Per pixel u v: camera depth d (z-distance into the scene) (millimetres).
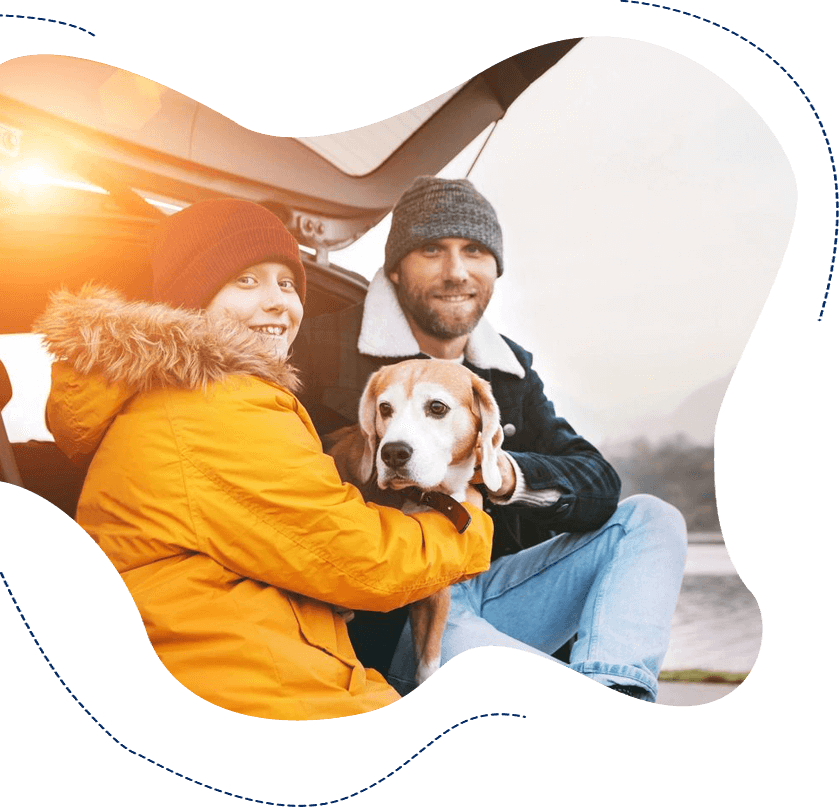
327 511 952
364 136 1173
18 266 1068
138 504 934
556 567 1170
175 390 943
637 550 1164
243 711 956
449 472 1114
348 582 974
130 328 906
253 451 935
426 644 1137
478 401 1117
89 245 1088
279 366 1005
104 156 1091
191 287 1029
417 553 1007
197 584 948
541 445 1148
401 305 1141
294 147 1168
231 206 1053
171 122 1117
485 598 1169
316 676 974
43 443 1076
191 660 950
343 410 1117
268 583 976
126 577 954
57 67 1058
